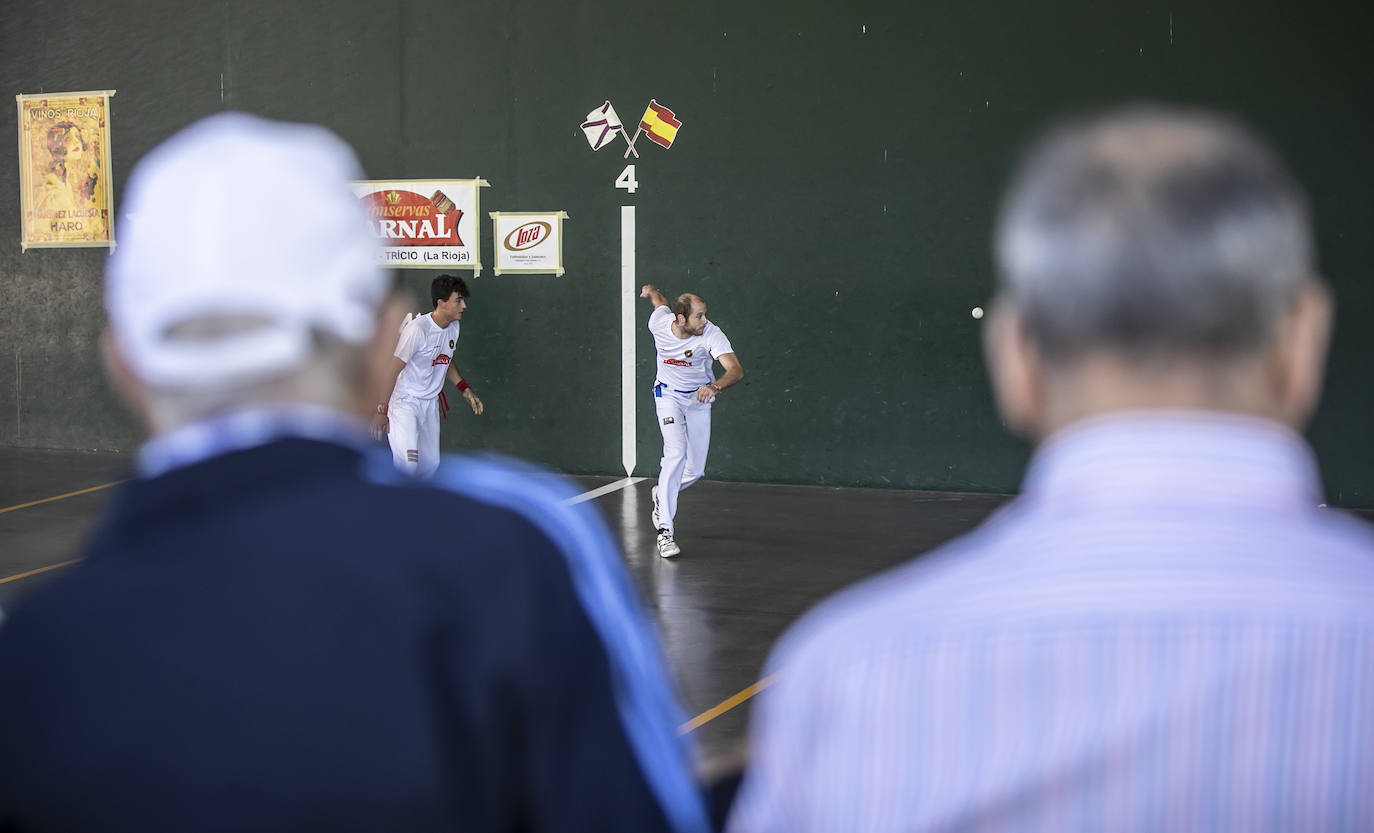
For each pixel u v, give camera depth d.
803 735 0.83
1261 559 0.77
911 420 9.56
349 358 1.08
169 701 0.92
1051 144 0.87
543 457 10.36
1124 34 8.82
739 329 9.84
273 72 10.68
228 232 1.02
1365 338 8.59
